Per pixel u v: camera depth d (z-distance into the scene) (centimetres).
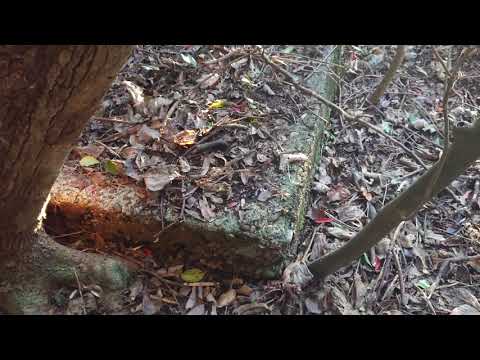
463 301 274
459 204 321
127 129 284
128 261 261
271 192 259
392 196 319
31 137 177
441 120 367
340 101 367
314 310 256
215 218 248
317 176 316
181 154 273
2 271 229
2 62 156
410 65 407
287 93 311
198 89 309
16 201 204
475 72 402
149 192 253
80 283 243
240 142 282
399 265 282
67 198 251
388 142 349
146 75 313
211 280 261
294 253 274
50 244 240
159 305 251
